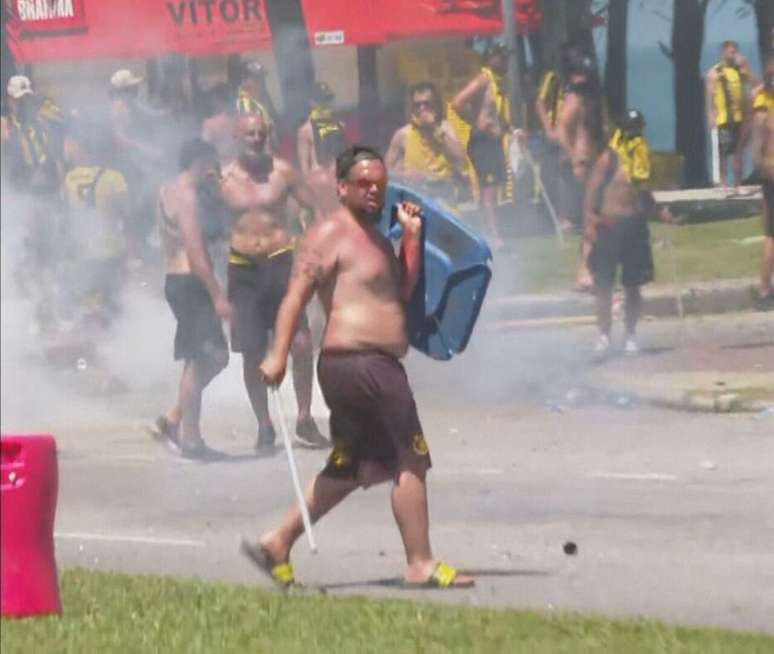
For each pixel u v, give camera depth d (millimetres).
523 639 18250
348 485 21969
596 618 19281
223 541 25375
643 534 24625
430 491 28359
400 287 21906
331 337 21734
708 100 51781
